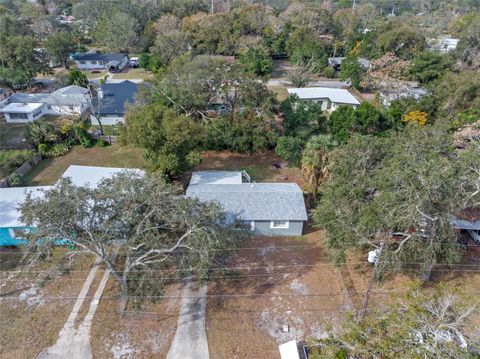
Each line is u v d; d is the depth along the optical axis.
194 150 32.94
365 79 56.72
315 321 18.38
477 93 38.06
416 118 38.06
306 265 22.33
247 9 81.38
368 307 18.83
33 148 36.62
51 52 65.25
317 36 77.31
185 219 17.48
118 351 16.72
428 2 139.12
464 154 19.11
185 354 16.62
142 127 26.95
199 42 72.88
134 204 18.00
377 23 88.88
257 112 36.72
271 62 66.94
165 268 21.16
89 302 19.36
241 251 23.44
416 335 11.45
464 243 24.28
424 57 55.75
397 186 17.27
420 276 20.53
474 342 11.75
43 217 15.73
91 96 46.72
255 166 34.84
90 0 96.38
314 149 27.95
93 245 18.20
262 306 19.30
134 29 79.38
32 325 17.94
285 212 24.38
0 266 21.78
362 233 18.59
